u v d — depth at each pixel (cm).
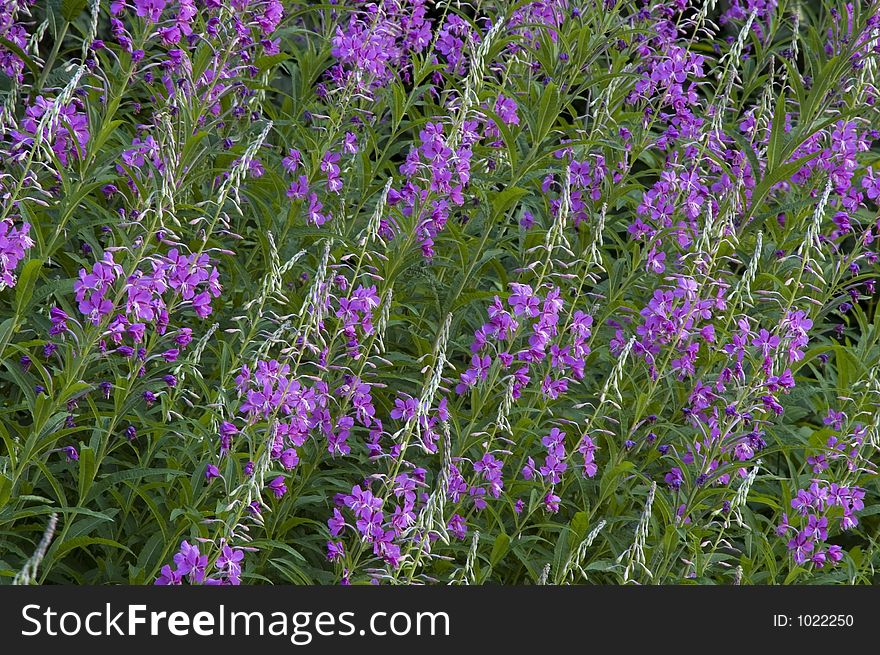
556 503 706
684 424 787
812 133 826
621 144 864
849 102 932
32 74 805
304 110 860
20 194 661
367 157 799
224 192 627
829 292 874
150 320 604
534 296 682
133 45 705
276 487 618
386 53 815
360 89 813
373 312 706
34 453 587
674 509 724
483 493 689
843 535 866
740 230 845
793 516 741
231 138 762
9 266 591
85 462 586
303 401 614
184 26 696
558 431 714
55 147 689
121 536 677
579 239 845
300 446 659
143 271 629
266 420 635
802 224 887
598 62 1032
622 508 741
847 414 830
